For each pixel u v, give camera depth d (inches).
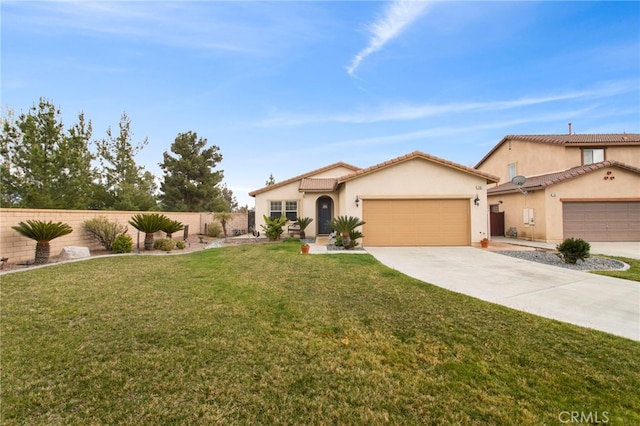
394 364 142.9
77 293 249.0
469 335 173.6
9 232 389.7
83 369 135.6
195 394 119.3
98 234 510.6
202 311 208.4
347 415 108.9
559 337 171.2
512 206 747.4
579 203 629.6
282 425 103.9
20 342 160.4
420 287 272.4
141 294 247.3
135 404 113.1
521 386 126.3
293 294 250.1
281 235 797.9
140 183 903.7
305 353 152.3
